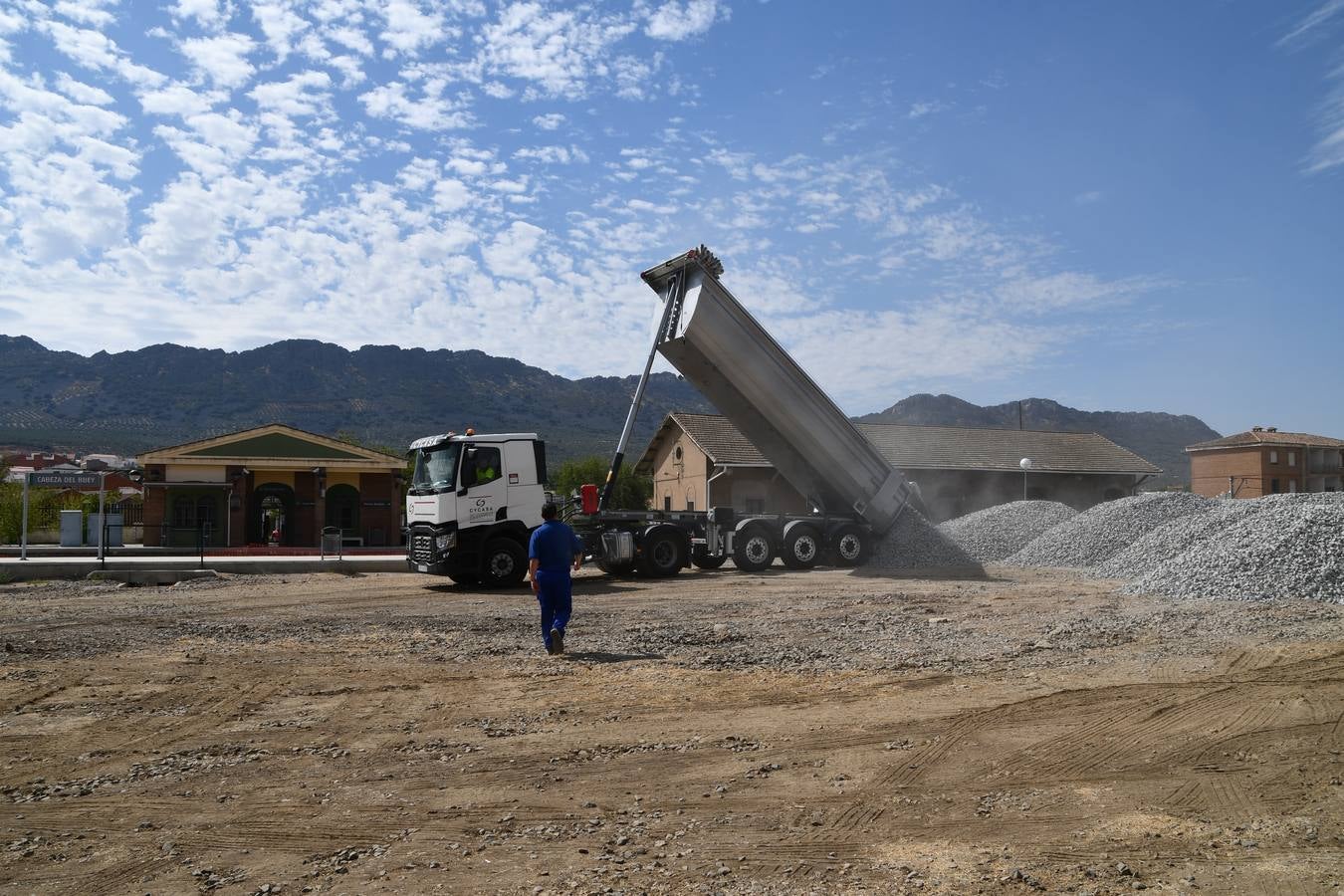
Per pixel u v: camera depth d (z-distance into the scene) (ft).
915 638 35.65
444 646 35.53
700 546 70.08
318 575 71.36
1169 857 14.23
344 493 129.80
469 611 47.11
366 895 13.25
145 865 14.48
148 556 93.66
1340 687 24.66
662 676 28.86
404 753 20.75
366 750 21.03
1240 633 33.55
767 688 26.94
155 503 121.80
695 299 62.13
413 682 28.55
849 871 13.91
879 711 23.89
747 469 120.78
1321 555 44.42
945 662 30.32
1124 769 18.62
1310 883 13.19
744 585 58.95
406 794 17.80
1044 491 138.41
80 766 19.97
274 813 16.79
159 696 26.78
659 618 43.14
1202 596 45.47
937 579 61.26
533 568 33.91
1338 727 20.93
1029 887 13.25
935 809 16.58
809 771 19.01
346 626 41.39
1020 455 140.36
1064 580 58.23
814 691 26.40
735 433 130.00
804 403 67.15
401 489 134.82
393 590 58.65
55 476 74.84
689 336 63.21
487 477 57.88
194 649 34.99
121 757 20.63
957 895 13.02
